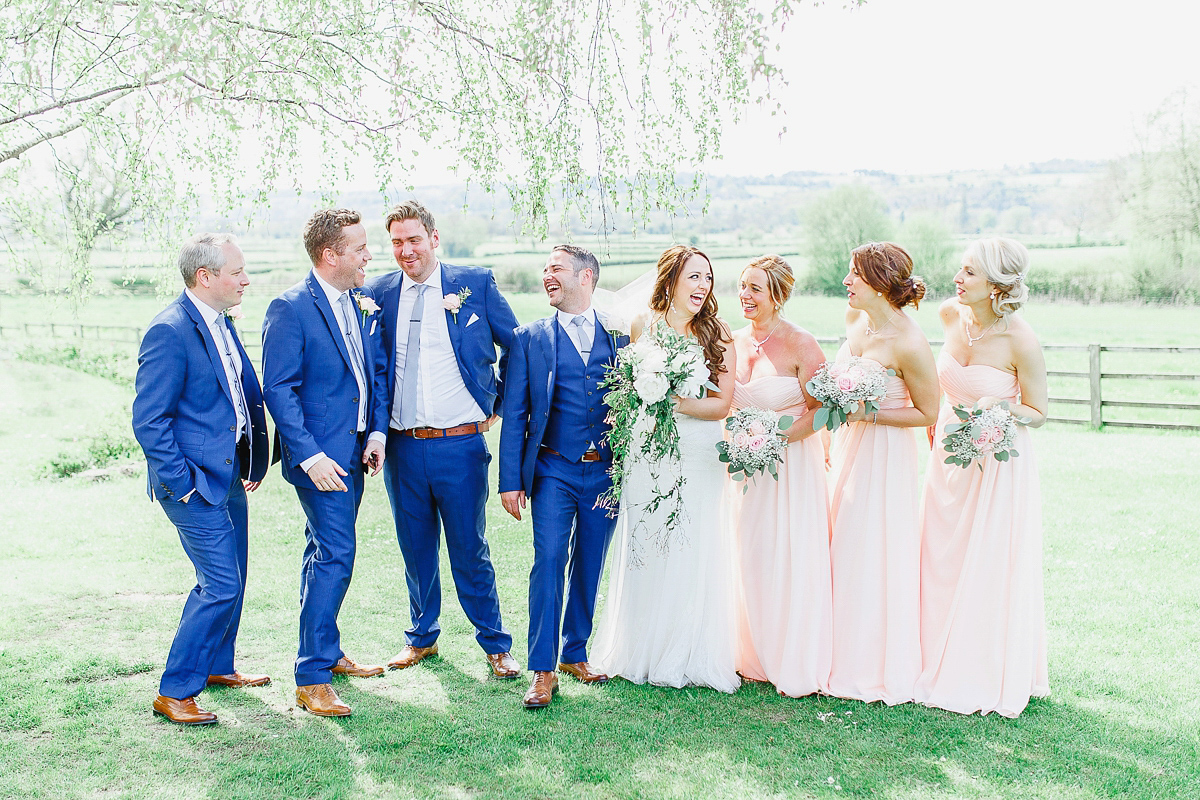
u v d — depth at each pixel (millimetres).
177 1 3391
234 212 4938
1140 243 30328
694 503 3590
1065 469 7887
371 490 8117
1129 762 2908
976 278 3393
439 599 3945
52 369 17422
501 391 3896
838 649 3549
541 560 3504
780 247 37375
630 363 3418
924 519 3596
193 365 3230
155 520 6746
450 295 3596
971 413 3338
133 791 2732
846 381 3332
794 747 3047
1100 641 4012
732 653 3666
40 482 8414
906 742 3076
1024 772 2846
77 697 3414
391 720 3268
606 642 3854
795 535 3557
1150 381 16062
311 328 3441
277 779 2822
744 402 3736
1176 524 6008
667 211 4379
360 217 3490
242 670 3758
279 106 4348
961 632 3396
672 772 2875
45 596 4820
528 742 3096
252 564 5504
